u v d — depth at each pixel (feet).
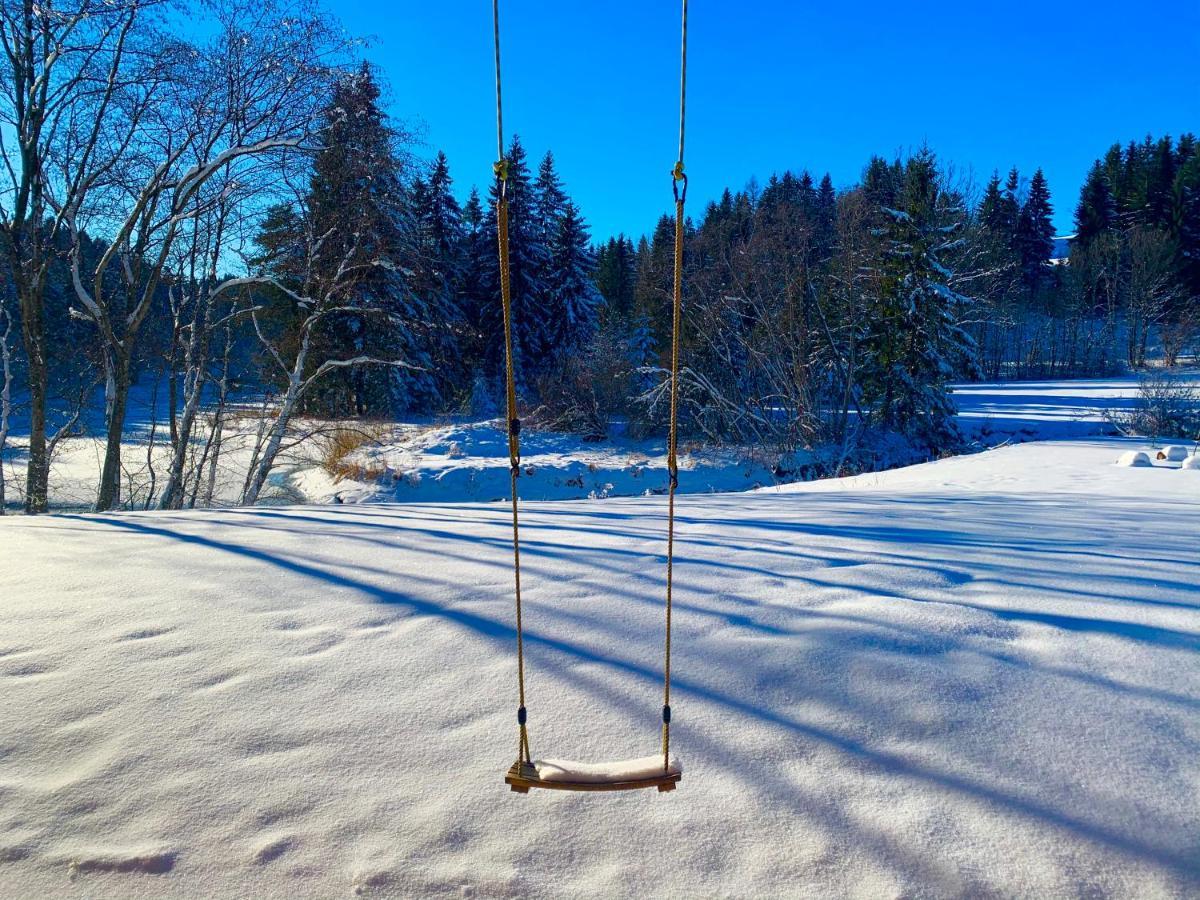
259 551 16.75
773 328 88.74
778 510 24.81
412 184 51.21
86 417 61.05
